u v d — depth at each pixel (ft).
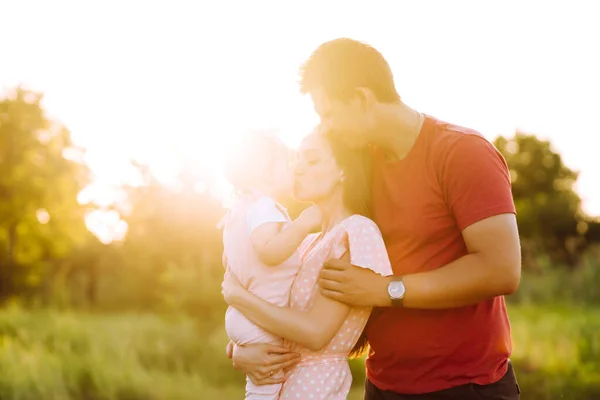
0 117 127.03
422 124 9.46
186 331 35.60
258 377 9.38
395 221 9.51
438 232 9.27
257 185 10.13
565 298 51.39
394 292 8.77
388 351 9.70
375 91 9.28
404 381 9.59
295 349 9.50
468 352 9.25
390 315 9.67
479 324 9.27
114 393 29.19
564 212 165.68
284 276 9.63
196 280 37.81
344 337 9.38
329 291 9.05
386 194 9.62
